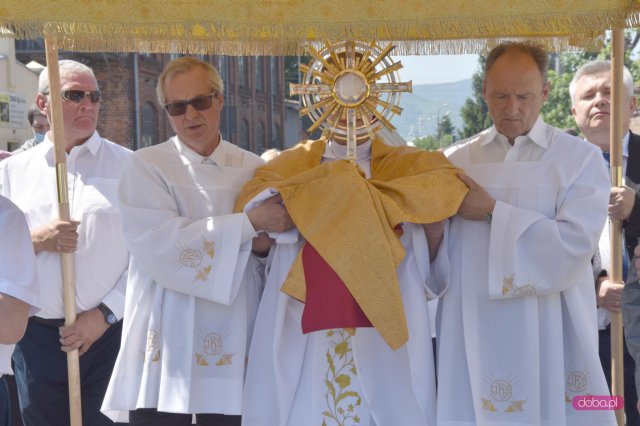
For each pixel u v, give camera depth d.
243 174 3.62
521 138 3.41
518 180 3.39
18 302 2.86
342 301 3.20
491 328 3.35
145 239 3.41
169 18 3.12
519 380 3.30
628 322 3.24
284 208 3.39
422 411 3.36
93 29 3.13
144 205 3.48
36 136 5.42
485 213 3.32
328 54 3.42
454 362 3.40
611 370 3.88
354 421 3.39
